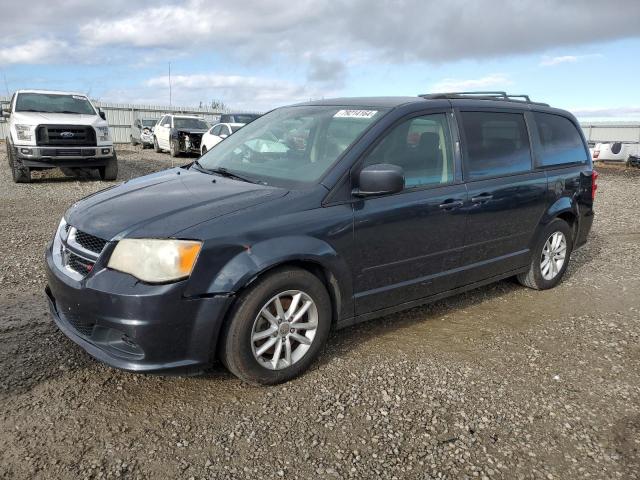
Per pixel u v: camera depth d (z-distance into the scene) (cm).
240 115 1950
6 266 564
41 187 1198
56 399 310
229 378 344
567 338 430
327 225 344
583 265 653
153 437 281
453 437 292
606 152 2353
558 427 306
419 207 393
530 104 524
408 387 342
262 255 314
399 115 398
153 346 294
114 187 402
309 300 342
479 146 451
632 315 486
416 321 453
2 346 372
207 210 322
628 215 1036
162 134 2258
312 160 381
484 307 495
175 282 294
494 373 366
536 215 504
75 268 322
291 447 278
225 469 259
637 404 333
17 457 260
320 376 351
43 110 1271
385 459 272
